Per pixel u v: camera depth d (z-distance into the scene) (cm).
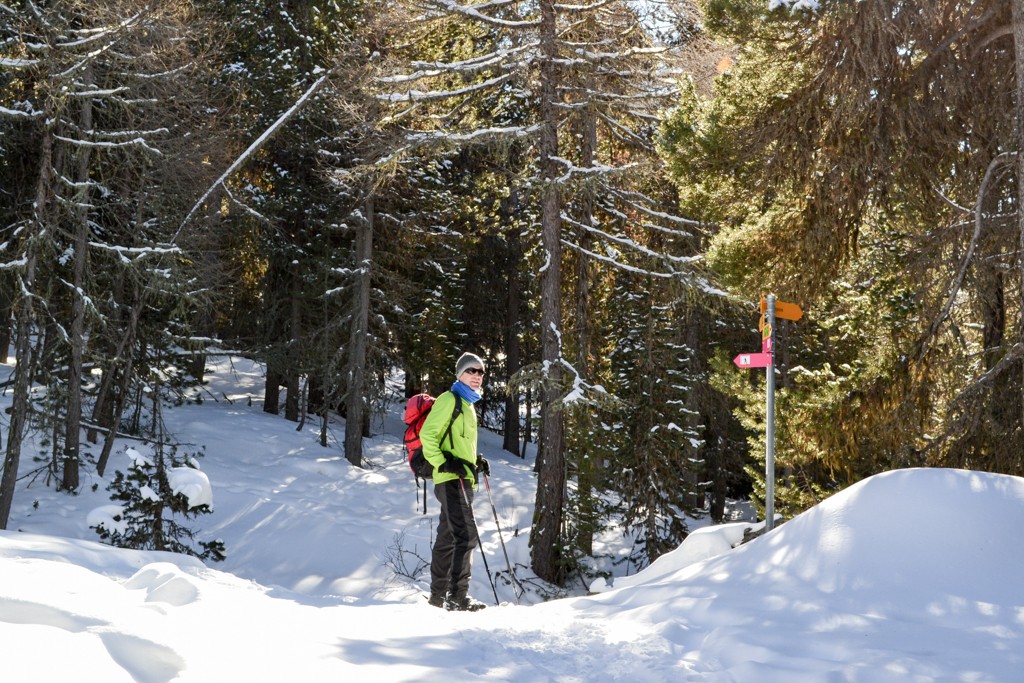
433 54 1445
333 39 1991
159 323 1842
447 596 638
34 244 1348
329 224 2233
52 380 1486
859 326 1012
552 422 1441
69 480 1538
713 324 1988
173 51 1466
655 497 1608
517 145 1477
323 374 2306
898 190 961
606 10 1335
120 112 1505
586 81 1330
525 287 2628
